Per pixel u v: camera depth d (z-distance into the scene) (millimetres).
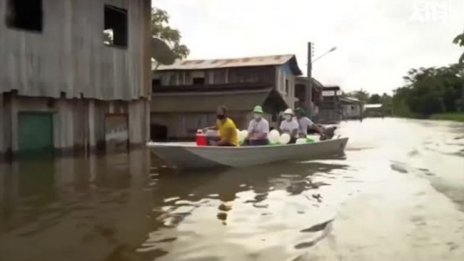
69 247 5090
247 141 12258
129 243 5242
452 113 66688
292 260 4715
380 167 11383
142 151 15617
